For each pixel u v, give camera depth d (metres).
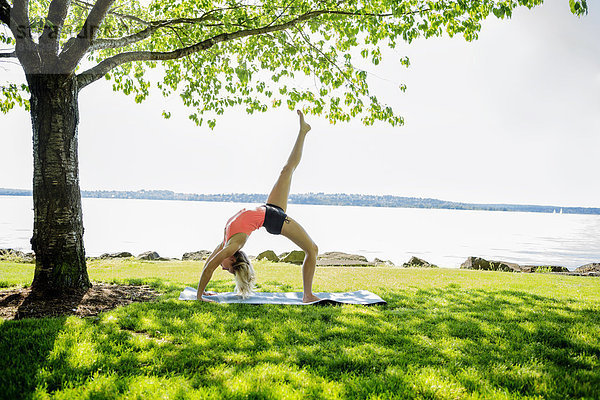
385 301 5.91
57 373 3.13
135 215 62.50
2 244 22.80
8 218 46.88
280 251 28.25
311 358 3.61
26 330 3.98
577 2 5.54
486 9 6.83
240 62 8.44
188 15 8.66
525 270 14.52
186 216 65.25
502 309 5.58
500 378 3.27
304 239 5.79
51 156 5.43
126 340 3.87
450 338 4.23
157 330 4.26
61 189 5.48
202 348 3.78
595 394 3.02
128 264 11.38
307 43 8.19
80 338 3.85
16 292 5.35
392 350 3.84
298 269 11.16
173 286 6.91
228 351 3.74
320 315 5.03
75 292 5.50
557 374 3.36
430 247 30.50
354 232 43.66
